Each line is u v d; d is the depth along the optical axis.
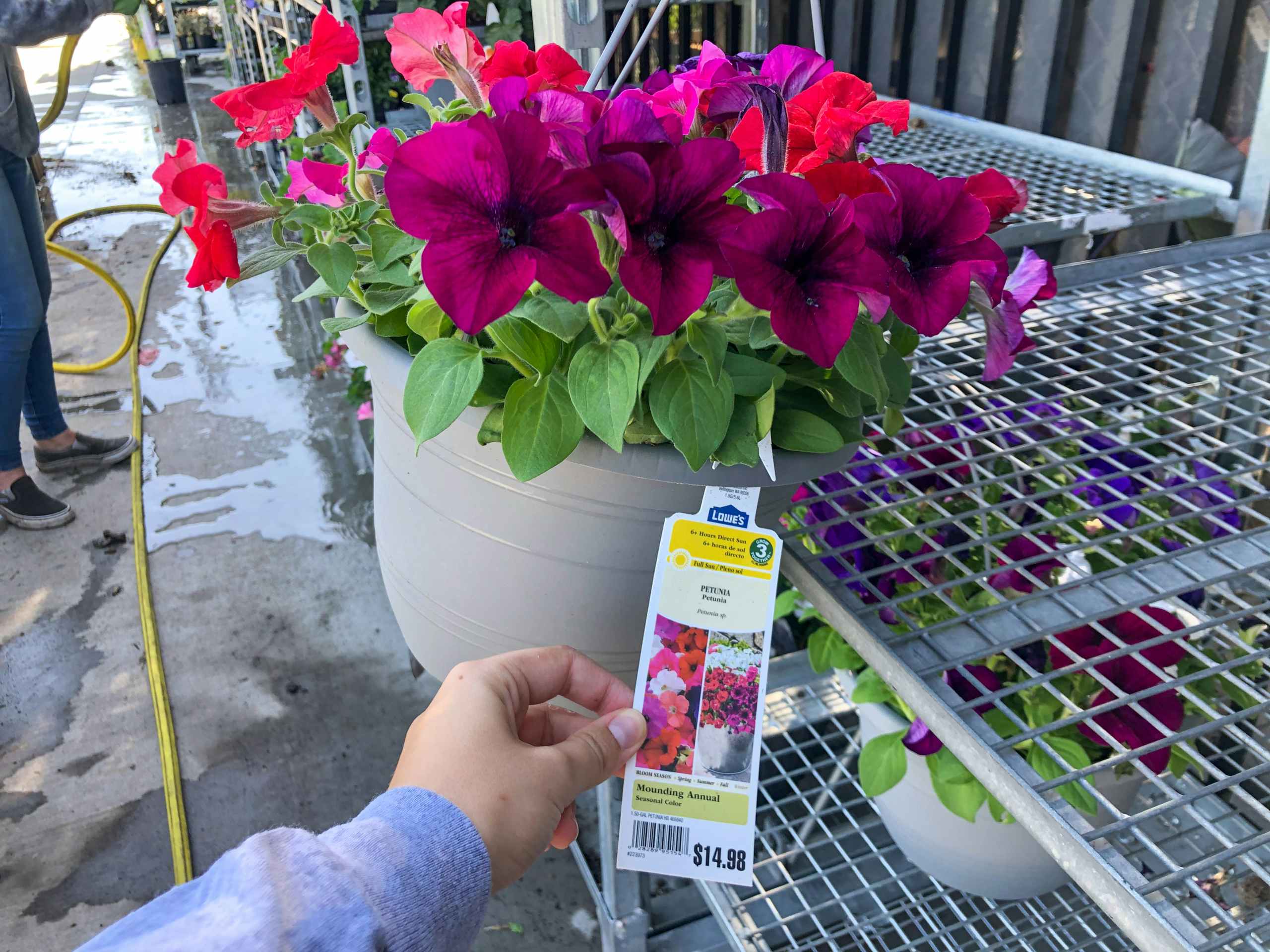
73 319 3.33
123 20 9.40
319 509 2.27
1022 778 0.49
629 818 0.52
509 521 0.58
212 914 0.33
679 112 0.56
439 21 0.65
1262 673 0.82
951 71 1.72
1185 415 1.10
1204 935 0.42
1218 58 1.31
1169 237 1.46
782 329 0.44
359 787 1.56
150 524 2.22
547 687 0.54
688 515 0.54
